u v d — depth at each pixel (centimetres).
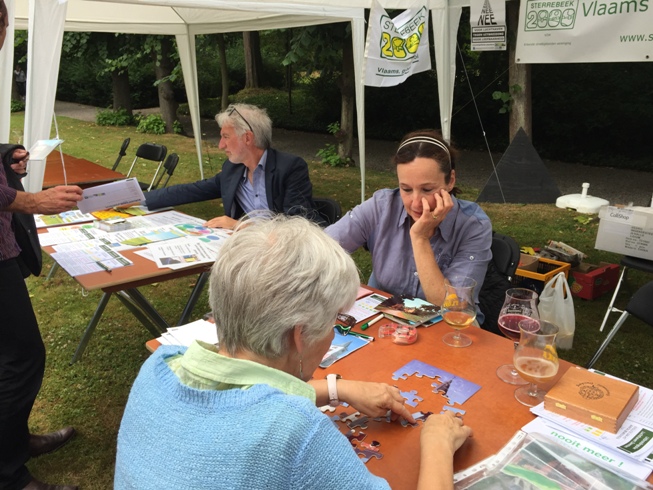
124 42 1272
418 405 137
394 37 457
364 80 452
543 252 443
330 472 80
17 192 202
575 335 370
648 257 345
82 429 277
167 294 450
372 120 1491
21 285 208
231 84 2123
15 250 206
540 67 1137
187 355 96
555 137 1173
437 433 117
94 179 486
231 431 82
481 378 150
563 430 124
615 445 116
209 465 80
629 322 391
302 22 548
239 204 356
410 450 120
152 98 2014
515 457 115
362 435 125
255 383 90
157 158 624
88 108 1995
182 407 88
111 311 415
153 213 349
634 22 464
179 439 84
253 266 92
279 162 340
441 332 180
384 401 130
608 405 125
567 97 1116
